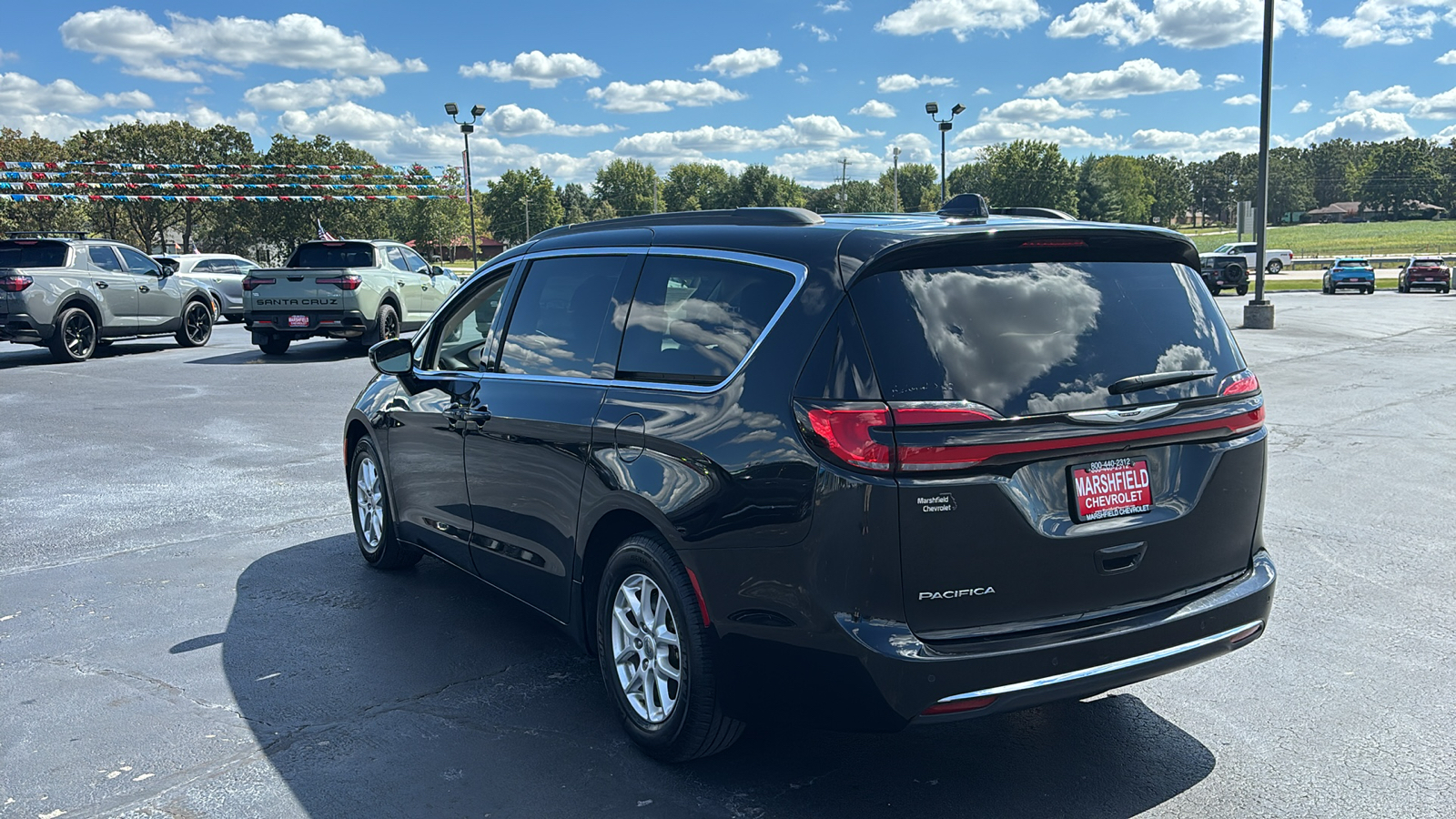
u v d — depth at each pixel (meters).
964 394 2.90
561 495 3.88
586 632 3.89
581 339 3.97
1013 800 3.23
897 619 2.89
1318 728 3.71
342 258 17.59
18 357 17.41
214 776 3.42
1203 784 3.32
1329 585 5.28
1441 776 3.35
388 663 4.39
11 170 51.12
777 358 3.11
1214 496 3.29
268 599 5.22
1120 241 3.30
